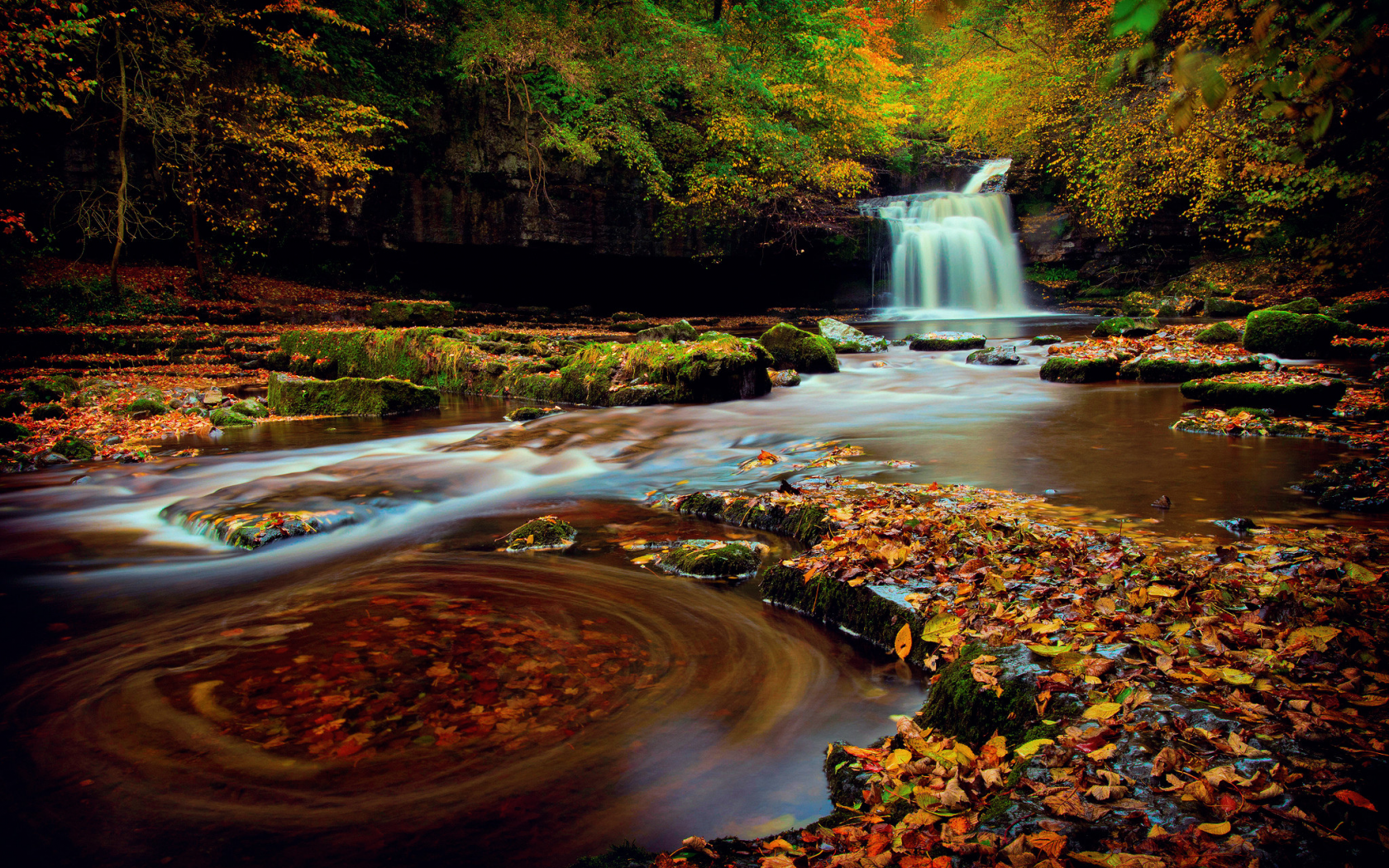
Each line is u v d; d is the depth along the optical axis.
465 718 2.90
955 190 37.06
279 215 21.75
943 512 4.63
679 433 8.87
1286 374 9.96
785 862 1.90
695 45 25.11
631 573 4.49
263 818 2.36
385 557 4.91
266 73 21.25
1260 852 1.69
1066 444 7.23
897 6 32.09
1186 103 2.27
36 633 3.82
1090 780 2.02
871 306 32.34
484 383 13.27
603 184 26.22
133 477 7.44
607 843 2.21
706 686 3.12
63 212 19.11
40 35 13.99
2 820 2.39
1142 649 2.70
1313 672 2.52
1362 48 2.13
